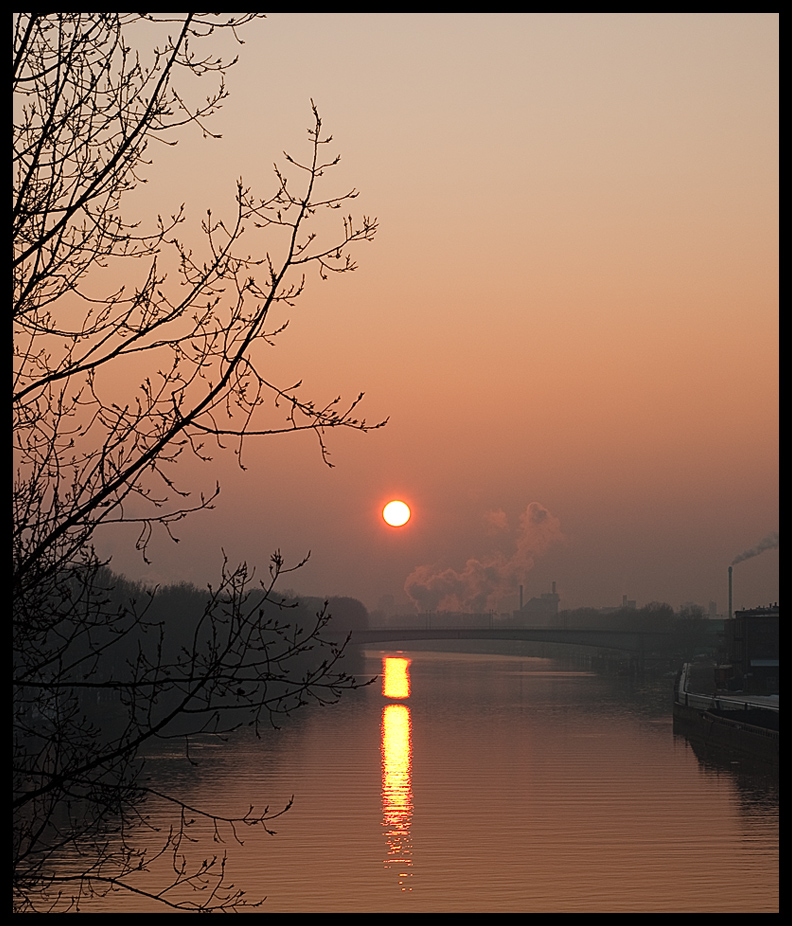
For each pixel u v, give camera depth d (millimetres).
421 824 60750
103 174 11922
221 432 11117
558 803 68250
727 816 63719
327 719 126938
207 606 11016
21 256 11758
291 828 58156
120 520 11406
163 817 58594
